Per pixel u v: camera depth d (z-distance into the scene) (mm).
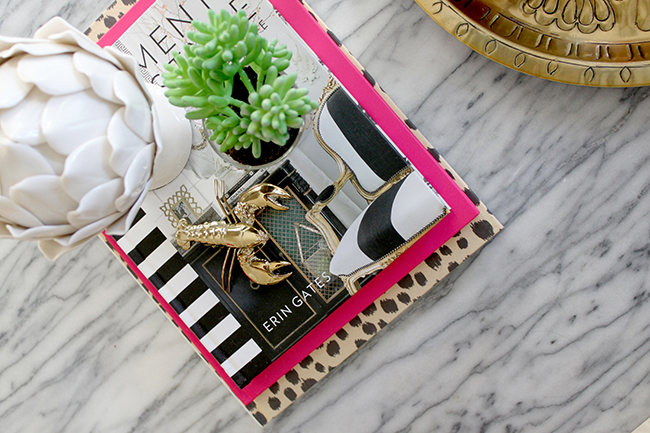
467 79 636
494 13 545
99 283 727
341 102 542
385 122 589
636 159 628
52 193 346
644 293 647
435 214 533
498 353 682
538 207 650
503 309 674
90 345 741
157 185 553
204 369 733
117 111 365
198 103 420
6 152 325
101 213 382
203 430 740
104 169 361
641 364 660
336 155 551
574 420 680
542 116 634
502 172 648
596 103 627
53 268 726
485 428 694
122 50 580
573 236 651
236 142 453
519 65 562
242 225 549
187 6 562
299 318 593
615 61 544
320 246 567
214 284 591
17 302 735
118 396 748
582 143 634
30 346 745
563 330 670
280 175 562
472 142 646
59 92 341
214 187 570
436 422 699
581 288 660
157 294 633
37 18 676
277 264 563
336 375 712
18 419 764
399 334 694
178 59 438
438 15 557
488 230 605
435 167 589
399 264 610
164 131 501
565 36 546
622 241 644
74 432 758
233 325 604
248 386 651
